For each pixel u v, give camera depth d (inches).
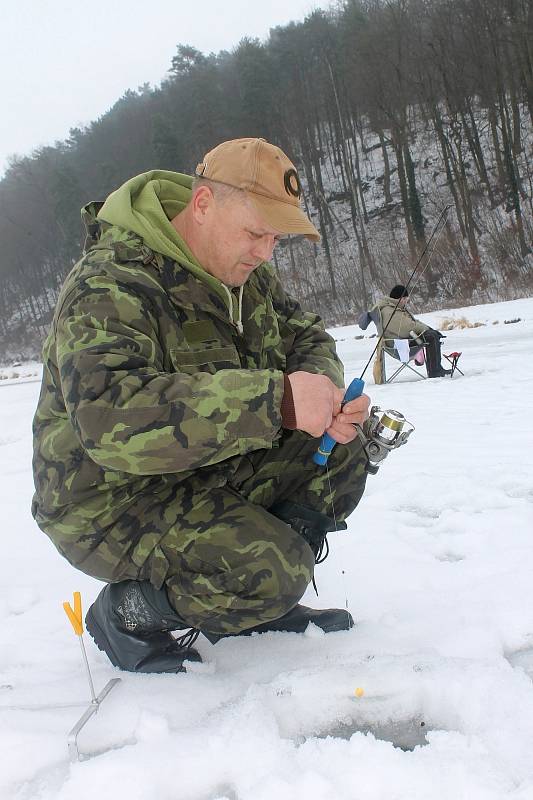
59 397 74.5
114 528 74.9
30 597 109.4
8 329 2364.7
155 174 85.4
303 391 69.1
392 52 1465.3
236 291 82.9
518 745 60.1
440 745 61.3
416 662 72.3
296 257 1590.8
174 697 72.4
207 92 1888.5
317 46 1747.0
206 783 60.8
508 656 78.3
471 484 142.3
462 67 1393.9
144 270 74.7
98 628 83.0
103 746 66.7
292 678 71.2
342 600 95.7
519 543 110.1
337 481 86.7
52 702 74.7
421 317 752.3
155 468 65.4
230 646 84.4
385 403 263.3
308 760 60.8
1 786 62.9
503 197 1375.5
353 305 1348.4
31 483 197.0
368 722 69.3
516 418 208.5
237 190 73.1
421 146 1672.0
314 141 1749.5
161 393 65.4
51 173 2316.7
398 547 114.4
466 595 92.3
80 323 68.0
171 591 75.4
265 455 85.1
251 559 72.3
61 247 2352.4
